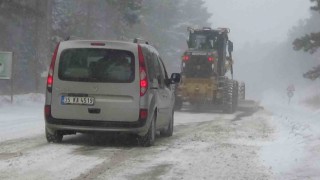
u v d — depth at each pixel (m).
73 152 9.19
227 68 27.92
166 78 12.04
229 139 11.61
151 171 7.54
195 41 27.31
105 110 9.82
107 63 9.93
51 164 7.93
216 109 27.61
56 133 10.23
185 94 25.70
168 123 11.96
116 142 10.70
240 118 20.06
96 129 9.86
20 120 15.48
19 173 7.23
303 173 7.40
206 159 8.66
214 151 9.59
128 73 9.91
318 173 7.36
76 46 10.05
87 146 10.02
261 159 8.69
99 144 10.35
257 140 11.50
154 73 10.59
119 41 10.06
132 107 9.84
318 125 14.90
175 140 11.41
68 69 9.98
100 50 9.99
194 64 25.67
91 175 7.16
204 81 25.52
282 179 7.05
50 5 29.72
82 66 9.95
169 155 9.06
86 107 9.84
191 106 27.83
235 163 8.28
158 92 10.72
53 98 9.94
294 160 8.38
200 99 25.61
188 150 9.71
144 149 9.80
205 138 11.82
